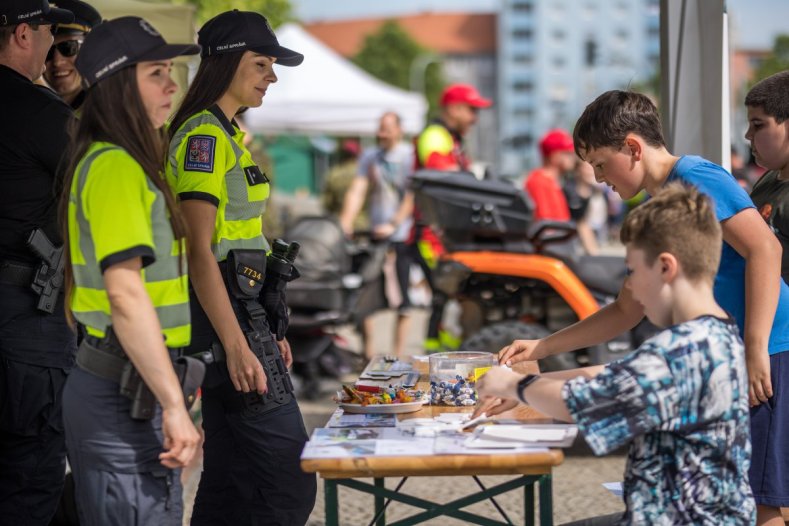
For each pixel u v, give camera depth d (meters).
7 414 3.47
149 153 2.68
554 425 2.76
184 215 3.13
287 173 30.91
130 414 2.68
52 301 3.48
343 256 7.47
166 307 2.74
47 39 3.60
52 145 3.41
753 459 3.18
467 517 2.67
